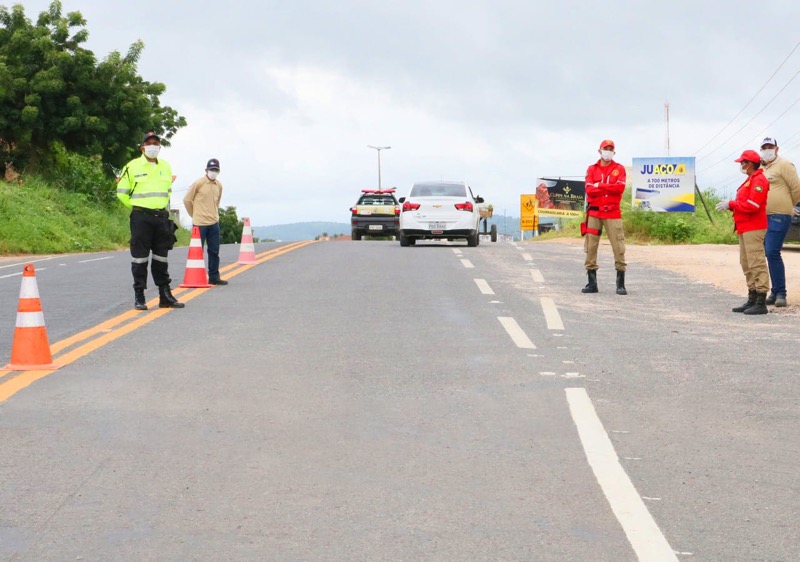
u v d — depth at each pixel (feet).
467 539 15.28
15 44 133.18
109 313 41.93
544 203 179.52
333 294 48.37
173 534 15.48
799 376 28.12
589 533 15.56
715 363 30.07
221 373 28.35
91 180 134.51
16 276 60.54
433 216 88.94
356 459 19.61
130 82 141.18
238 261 68.49
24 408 23.95
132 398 25.05
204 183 52.60
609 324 38.50
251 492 17.56
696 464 19.36
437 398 25.09
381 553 14.70
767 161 43.37
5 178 136.05
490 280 55.36
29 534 15.47
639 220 114.73
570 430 21.86
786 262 71.92
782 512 16.58
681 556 14.65
